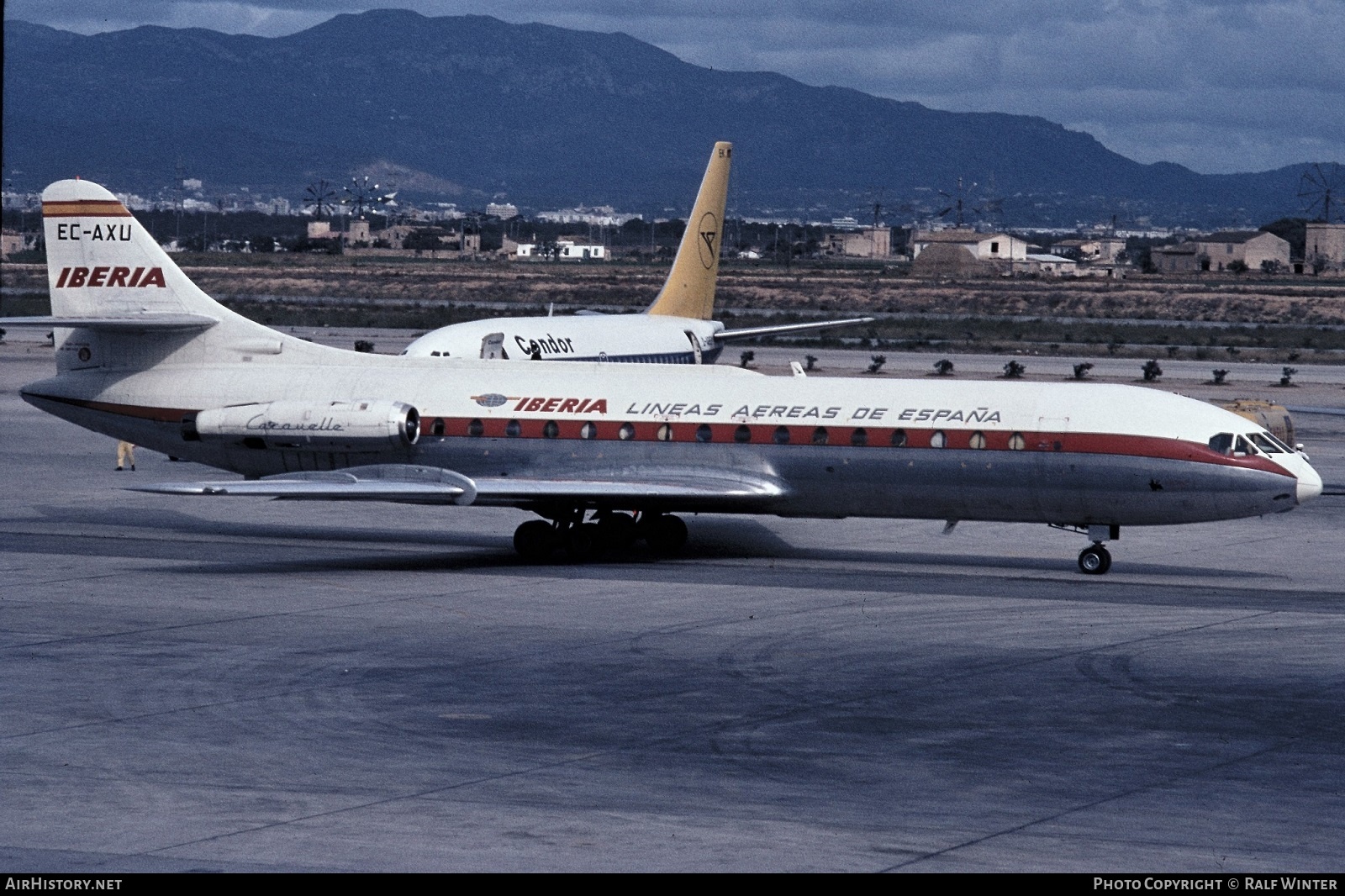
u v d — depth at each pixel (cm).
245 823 5684
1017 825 5697
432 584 10806
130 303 13262
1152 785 6222
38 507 14388
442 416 12425
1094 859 5309
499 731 7012
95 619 9462
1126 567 11806
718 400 11956
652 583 10875
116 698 7575
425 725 7119
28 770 6375
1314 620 9606
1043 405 11262
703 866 5212
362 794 6059
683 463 11888
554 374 12525
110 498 15012
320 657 8481
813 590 10619
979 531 13612
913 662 8394
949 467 11331
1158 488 10931
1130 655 8588
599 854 5338
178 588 10588
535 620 9519
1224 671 8225
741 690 7781
